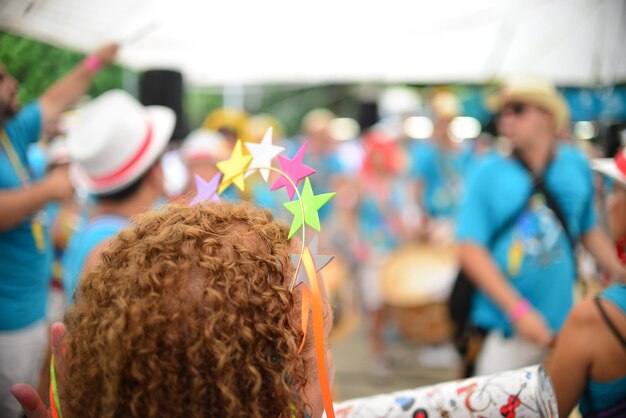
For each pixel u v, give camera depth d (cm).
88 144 159
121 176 158
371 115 685
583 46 253
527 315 181
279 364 51
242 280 52
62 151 218
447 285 368
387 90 812
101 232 145
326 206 446
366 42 262
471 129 796
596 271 202
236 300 50
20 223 168
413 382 349
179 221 58
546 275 191
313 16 256
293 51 267
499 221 195
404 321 380
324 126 532
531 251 191
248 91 657
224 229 58
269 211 70
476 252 194
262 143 77
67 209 253
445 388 85
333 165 529
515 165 194
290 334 52
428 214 470
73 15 213
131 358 48
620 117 263
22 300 170
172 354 48
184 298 50
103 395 50
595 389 101
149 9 228
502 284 188
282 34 258
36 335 176
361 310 398
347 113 925
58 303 236
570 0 250
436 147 477
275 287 53
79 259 141
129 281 52
